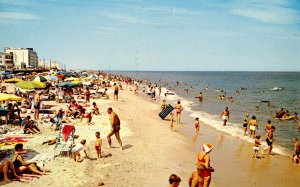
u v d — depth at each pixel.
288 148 18.58
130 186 10.27
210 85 97.69
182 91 67.44
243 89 80.38
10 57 119.50
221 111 35.25
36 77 27.08
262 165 14.68
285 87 91.69
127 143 15.96
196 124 21.30
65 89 34.66
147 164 12.80
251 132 21.05
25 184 9.65
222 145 18.42
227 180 12.30
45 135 15.82
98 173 11.22
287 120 30.50
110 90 48.41
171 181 6.04
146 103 36.91
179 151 15.77
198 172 7.29
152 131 20.31
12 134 15.74
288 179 12.74
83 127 18.95
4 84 49.22
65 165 11.64
